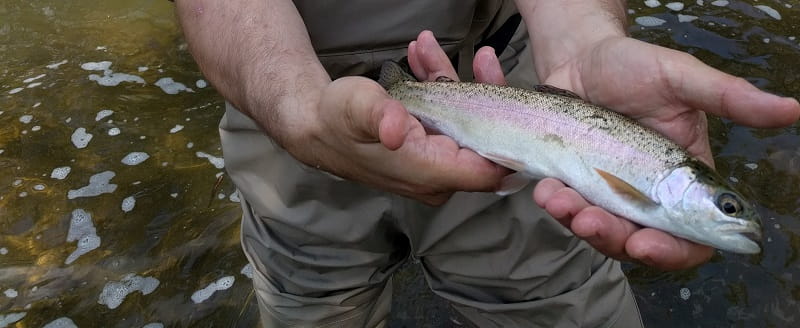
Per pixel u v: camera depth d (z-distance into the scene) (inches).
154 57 52.4
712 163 24.5
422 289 35.3
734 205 21.4
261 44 23.8
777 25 51.3
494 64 26.3
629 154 23.0
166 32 55.3
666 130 23.5
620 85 23.4
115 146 43.2
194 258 36.2
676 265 21.9
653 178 22.5
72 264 35.8
